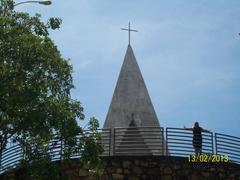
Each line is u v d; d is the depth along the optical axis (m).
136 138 29.38
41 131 20.08
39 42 20.95
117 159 26.19
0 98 20.47
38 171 21.12
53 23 21.58
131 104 42.84
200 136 27.59
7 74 20.42
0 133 20.98
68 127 20.50
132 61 44.88
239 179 27.11
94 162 21.42
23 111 20.08
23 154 21.73
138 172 26.08
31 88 20.05
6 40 20.66
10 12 21.67
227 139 28.42
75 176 25.81
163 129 27.81
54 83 21.41
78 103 21.62
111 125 42.00
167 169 26.23
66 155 21.59
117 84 43.78
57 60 21.30
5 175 25.52
